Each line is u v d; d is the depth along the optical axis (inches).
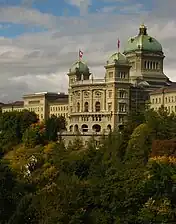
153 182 5004.9
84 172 7662.4
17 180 6555.1
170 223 4662.9
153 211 4682.6
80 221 4603.8
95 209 4879.4
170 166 5880.9
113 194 4869.6
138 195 4827.8
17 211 4997.5
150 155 7598.4
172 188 5009.8
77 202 4849.9
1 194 5482.3
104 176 5949.8
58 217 4643.2
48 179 7263.8
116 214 4704.7
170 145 7578.7
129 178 5128.0
